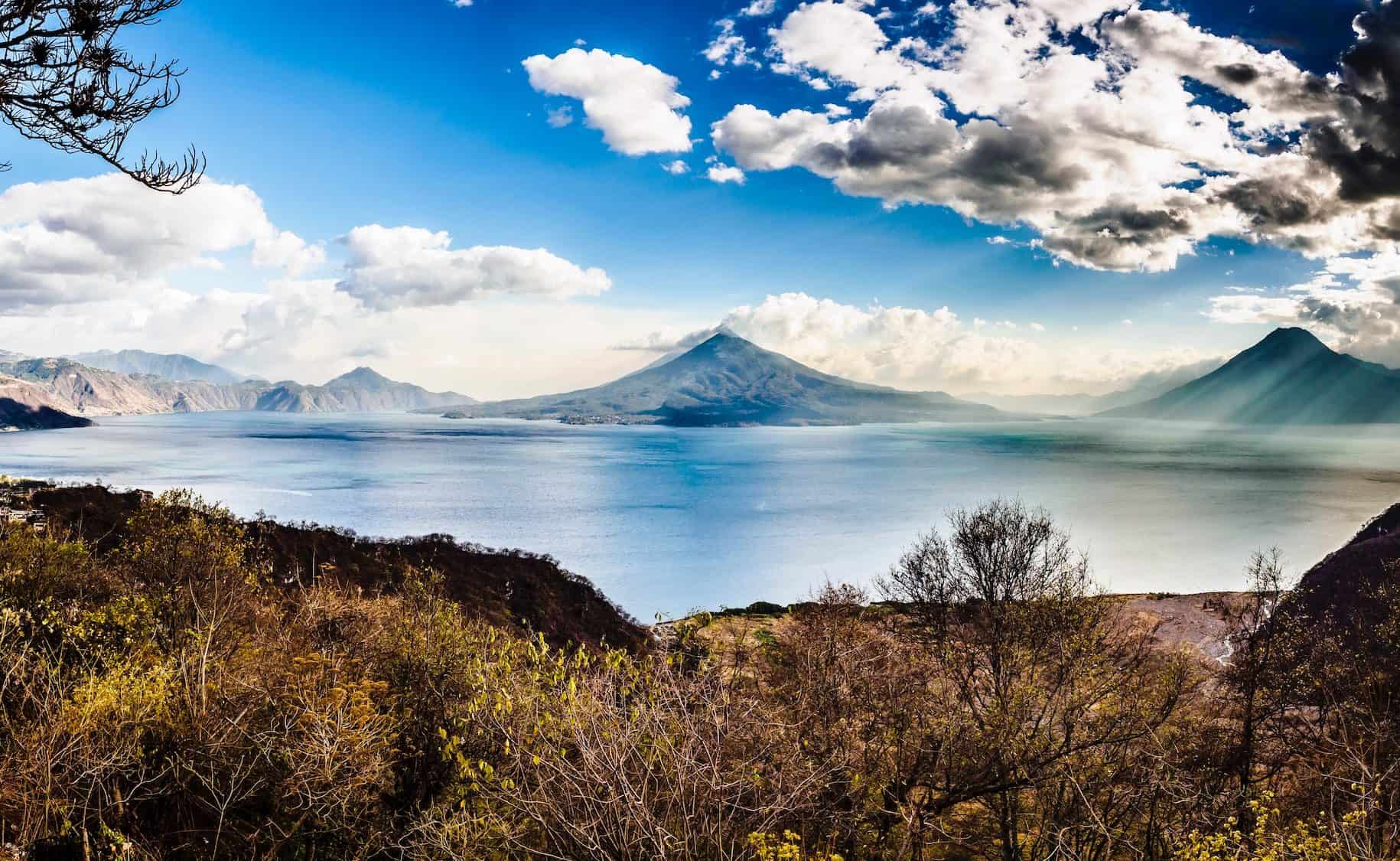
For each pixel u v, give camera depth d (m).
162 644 10.64
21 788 6.75
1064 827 12.85
